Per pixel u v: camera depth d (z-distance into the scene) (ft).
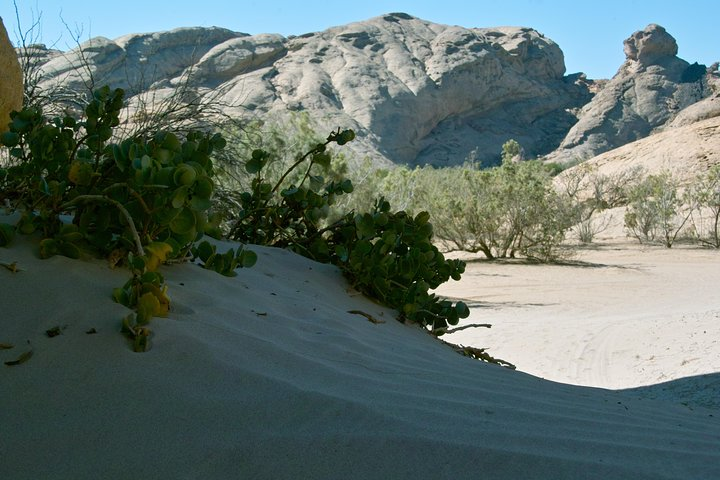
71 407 6.17
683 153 142.51
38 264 8.14
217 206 22.90
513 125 474.08
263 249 15.60
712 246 91.97
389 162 356.59
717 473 6.38
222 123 24.38
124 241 8.78
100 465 5.56
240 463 5.68
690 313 33.30
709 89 483.51
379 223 15.53
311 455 5.80
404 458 5.83
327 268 15.61
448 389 8.10
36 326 7.08
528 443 6.40
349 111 399.44
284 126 45.60
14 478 5.35
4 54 11.87
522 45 499.10
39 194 9.57
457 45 466.70
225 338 7.85
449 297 49.24
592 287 54.29
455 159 428.56
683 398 18.98
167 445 5.83
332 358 8.48
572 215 95.71
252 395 6.64
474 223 79.15
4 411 6.02
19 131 10.28
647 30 505.66
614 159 152.46
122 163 8.82
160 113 21.95
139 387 6.51
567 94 513.45
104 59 132.77
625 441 7.03
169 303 8.35
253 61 416.26
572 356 26.37
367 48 454.81
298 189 16.94
